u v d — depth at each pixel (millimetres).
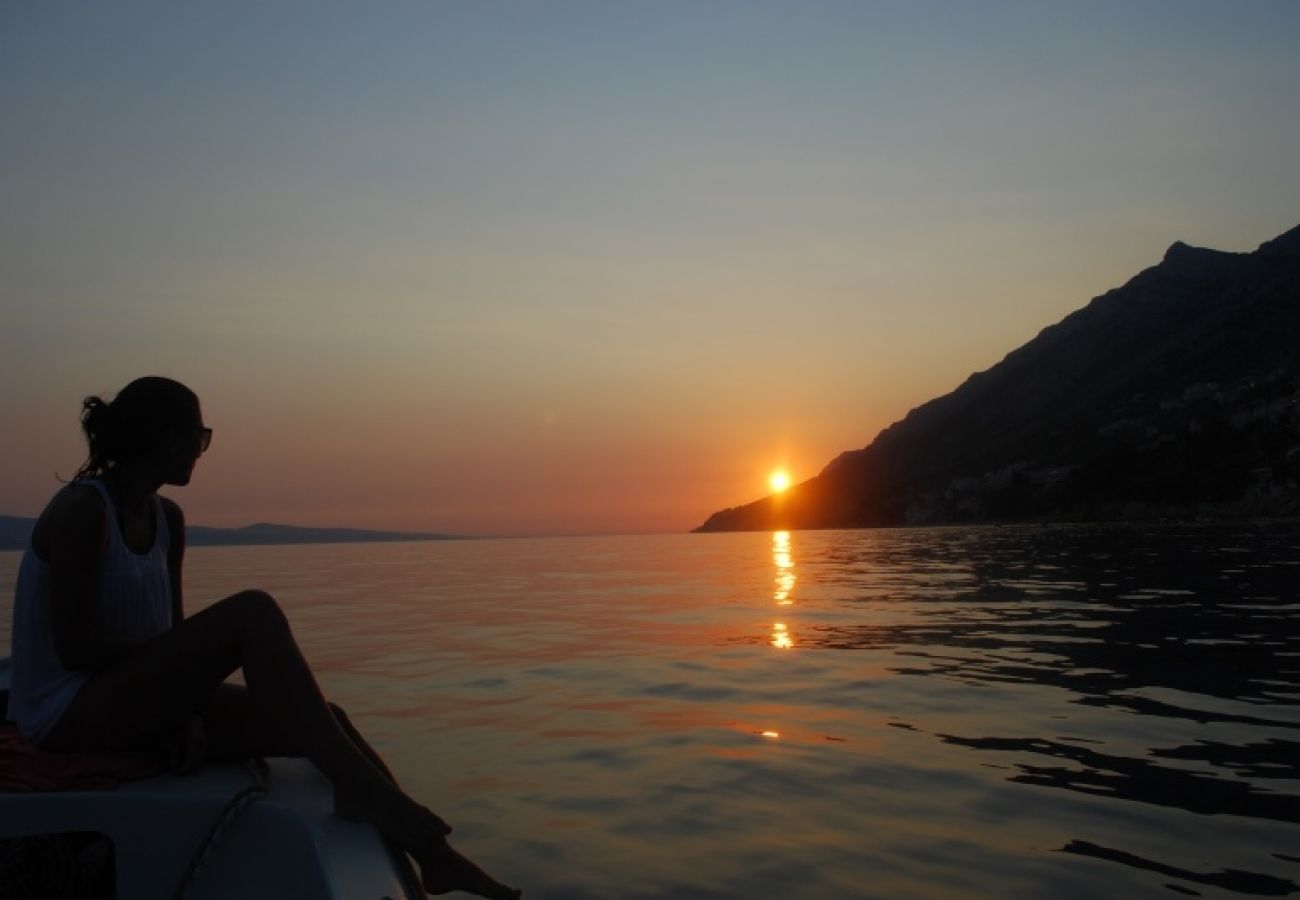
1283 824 4129
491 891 2451
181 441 2727
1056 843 4016
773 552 45250
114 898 2408
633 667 9078
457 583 25203
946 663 8742
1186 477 76250
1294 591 14383
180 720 2553
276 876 2256
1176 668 8062
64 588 2463
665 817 4523
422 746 5973
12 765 2416
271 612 2545
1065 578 18969
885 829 4266
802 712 6777
